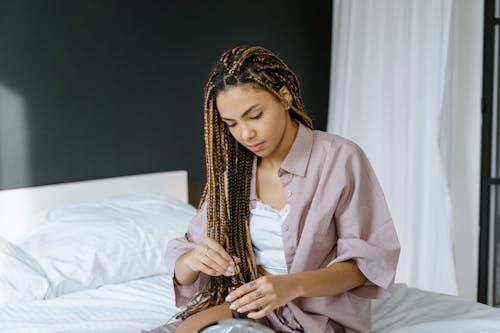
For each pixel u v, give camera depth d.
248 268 1.44
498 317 1.60
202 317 1.33
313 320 1.37
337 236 1.43
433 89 2.90
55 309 1.85
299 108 1.43
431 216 2.95
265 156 1.43
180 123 2.95
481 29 2.97
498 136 3.00
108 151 2.73
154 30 2.81
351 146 1.41
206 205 1.53
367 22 3.13
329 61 3.55
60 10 2.55
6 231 2.43
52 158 2.59
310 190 1.38
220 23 3.03
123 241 2.17
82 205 2.44
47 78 2.55
